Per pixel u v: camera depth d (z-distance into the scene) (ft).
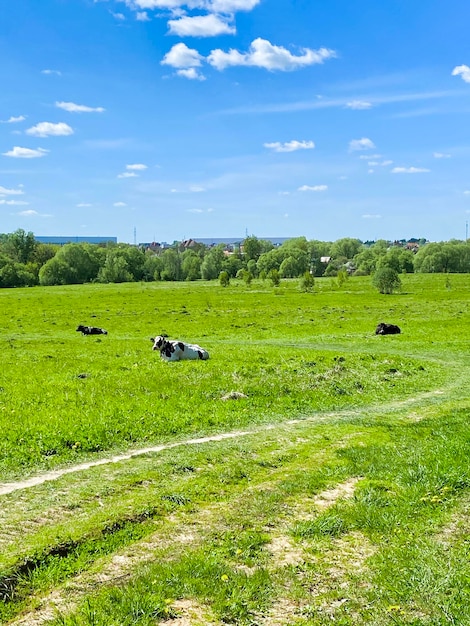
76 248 548.31
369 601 24.82
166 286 435.53
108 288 417.90
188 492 37.42
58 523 32.63
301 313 205.57
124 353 108.27
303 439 53.06
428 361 102.73
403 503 35.29
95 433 52.60
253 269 593.83
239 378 81.05
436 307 219.82
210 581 26.05
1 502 35.88
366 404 71.67
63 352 109.50
